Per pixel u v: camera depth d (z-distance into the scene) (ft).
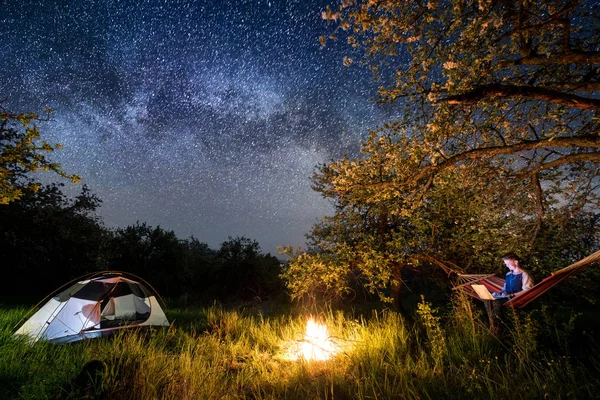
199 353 21.15
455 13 13.46
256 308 46.55
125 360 15.72
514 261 19.53
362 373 16.88
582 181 19.07
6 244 57.47
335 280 26.63
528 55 13.78
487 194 19.25
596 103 13.21
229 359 20.76
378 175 21.61
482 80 15.31
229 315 31.32
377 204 24.22
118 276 28.30
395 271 27.78
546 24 12.96
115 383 13.56
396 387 14.74
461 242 24.29
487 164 18.54
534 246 21.91
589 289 23.90
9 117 15.58
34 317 25.09
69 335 22.99
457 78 14.20
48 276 59.67
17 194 16.01
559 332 18.48
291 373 17.42
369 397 14.23
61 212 60.85
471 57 14.46
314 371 17.94
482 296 20.34
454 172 19.42
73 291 25.21
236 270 60.18
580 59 12.92
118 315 30.32
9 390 14.32
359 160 22.00
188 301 54.90
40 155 15.80
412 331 23.34
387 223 27.35
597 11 15.90
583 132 17.52
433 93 14.28
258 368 18.58
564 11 12.57
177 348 22.27
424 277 30.07
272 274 61.41
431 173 17.17
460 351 17.90
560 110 15.30
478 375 14.10
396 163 18.83
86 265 61.36
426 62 14.23
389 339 20.63
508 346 18.34
